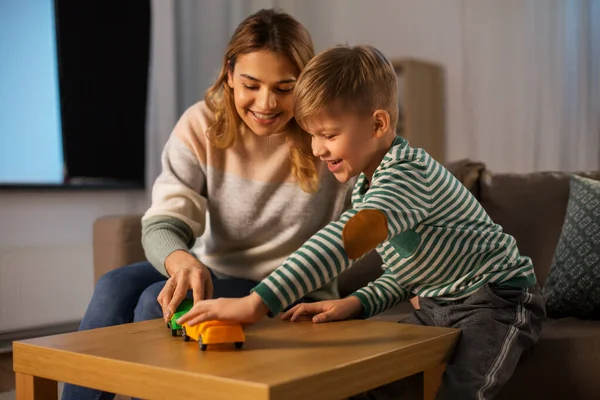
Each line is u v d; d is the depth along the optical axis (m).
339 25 4.24
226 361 0.90
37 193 3.16
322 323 1.22
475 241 1.24
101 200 3.41
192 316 1.01
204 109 1.60
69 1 3.28
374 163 1.24
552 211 1.83
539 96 3.38
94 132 3.38
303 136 1.51
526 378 1.29
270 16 1.46
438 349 1.09
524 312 1.22
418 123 3.67
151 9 3.41
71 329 3.06
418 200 1.14
